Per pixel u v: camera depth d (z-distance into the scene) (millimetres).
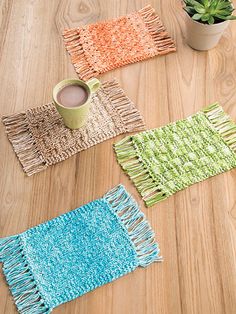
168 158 899
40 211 834
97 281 758
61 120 940
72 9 1141
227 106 987
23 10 1133
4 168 880
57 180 872
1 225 814
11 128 928
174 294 754
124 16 1121
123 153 903
